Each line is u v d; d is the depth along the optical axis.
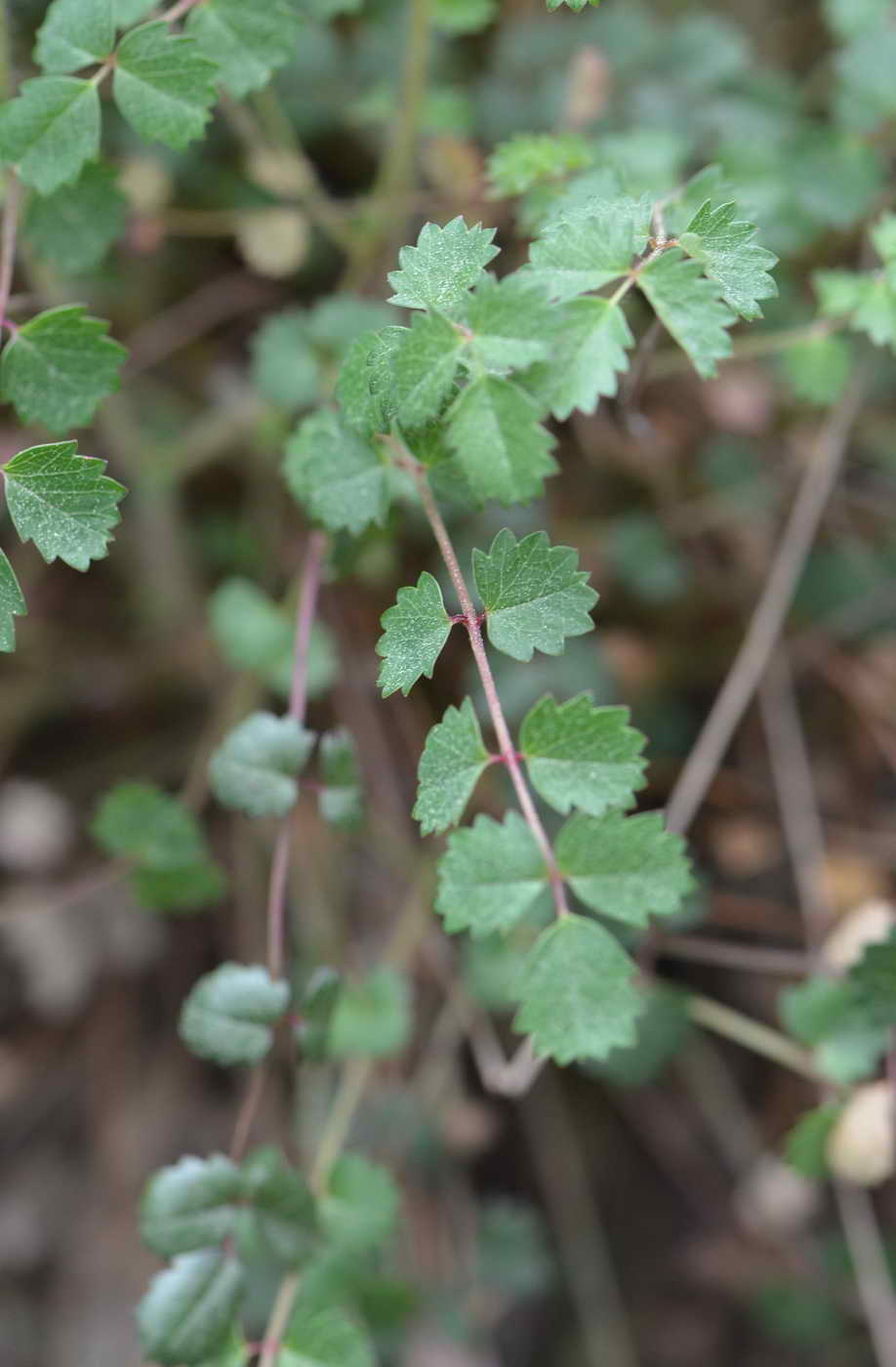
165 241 0.65
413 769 0.67
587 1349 0.75
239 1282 0.48
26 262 0.53
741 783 0.69
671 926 0.57
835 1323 0.72
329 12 0.52
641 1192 0.78
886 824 0.70
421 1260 0.65
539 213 0.50
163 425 0.68
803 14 0.70
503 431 0.43
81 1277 0.72
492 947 0.59
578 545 0.65
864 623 0.69
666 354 0.56
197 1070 0.76
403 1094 0.63
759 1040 0.54
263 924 0.69
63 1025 0.76
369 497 0.47
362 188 0.64
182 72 0.46
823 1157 0.52
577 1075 0.76
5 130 0.47
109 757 0.75
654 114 0.59
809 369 0.52
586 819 0.44
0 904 0.73
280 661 0.54
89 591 0.72
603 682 0.64
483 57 0.64
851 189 0.56
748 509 0.68
